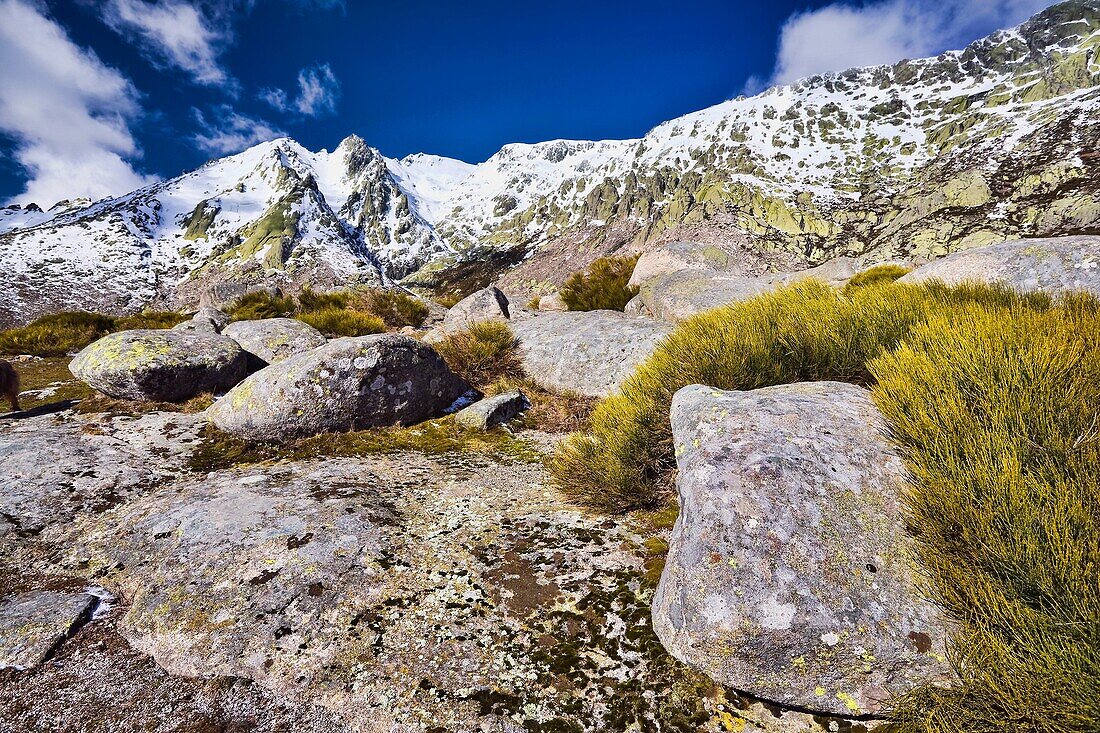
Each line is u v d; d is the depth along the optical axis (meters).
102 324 18.08
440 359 8.17
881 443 3.42
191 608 3.26
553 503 4.96
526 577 3.63
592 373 9.02
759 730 2.45
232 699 2.63
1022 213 127.62
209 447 6.57
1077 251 7.07
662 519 4.40
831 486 3.01
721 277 11.16
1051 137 160.25
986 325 4.03
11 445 5.98
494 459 6.42
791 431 3.46
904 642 2.38
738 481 3.05
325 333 14.77
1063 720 1.93
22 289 179.00
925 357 3.84
